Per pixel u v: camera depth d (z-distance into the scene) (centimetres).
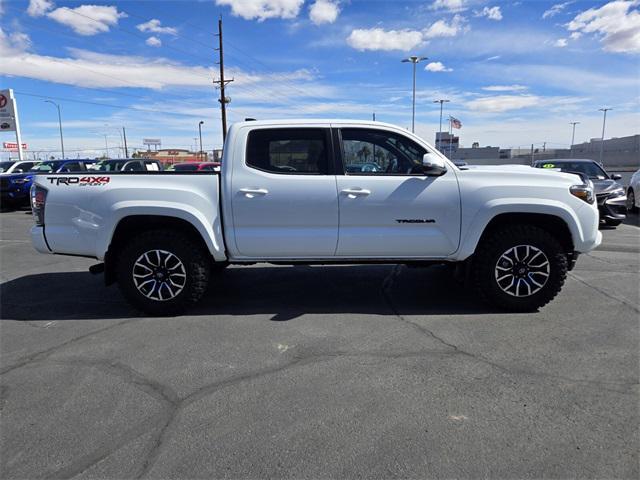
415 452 244
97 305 505
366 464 235
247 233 446
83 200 439
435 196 440
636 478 223
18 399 303
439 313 462
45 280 623
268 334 411
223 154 447
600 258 724
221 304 499
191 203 439
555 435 257
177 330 423
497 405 289
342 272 639
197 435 261
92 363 356
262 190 437
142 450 248
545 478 224
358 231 446
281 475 228
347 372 336
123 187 437
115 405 294
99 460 240
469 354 363
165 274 452
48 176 446
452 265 505
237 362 355
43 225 449
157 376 333
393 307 483
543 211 438
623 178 2225
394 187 440
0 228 1174
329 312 469
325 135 448
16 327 437
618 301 493
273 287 565
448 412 282
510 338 394
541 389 308
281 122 450
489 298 458
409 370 337
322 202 439
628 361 348
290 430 265
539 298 454
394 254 456
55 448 251
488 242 448
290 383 320
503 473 228
